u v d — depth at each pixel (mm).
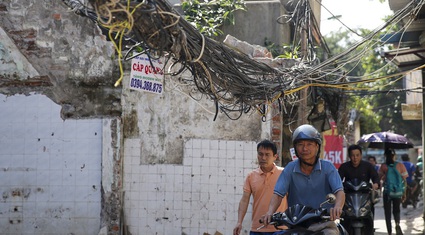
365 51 14641
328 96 20828
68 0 9500
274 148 12289
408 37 19625
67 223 16234
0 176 16328
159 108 16516
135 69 15344
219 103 15695
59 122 16375
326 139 28391
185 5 19547
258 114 16328
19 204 16297
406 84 30172
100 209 16188
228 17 19953
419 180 37969
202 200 16344
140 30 8914
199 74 11273
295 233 9117
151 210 16375
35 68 16438
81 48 16438
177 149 16453
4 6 16453
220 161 16375
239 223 12336
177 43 9484
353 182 15766
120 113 16500
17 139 16359
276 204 9914
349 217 15367
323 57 22844
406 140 23797
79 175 16250
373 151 69750
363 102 43188
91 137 16297
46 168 16297
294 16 20141
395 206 22000
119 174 16219
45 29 16453
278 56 18531
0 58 16422
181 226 16328
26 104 16422
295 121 18484
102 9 7863
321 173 9891
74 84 16469
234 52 12227
